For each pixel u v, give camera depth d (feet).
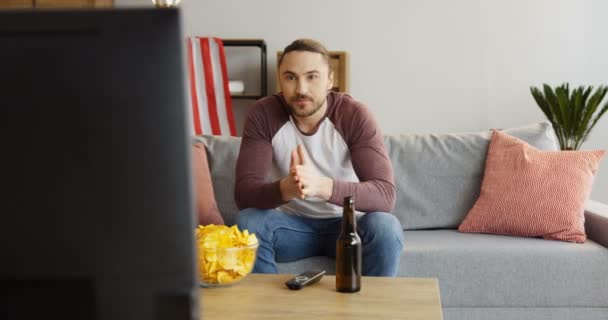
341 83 14.69
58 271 1.35
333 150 6.83
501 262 6.93
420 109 15.17
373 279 4.75
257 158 6.76
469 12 14.96
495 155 8.18
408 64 15.14
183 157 1.33
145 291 1.37
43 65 1.29
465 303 6.96
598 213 7.53
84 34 1.29
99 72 1.30
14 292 1.35
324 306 4.06
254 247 4.55
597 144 14.71
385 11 15.10
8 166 1.31
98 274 1.35
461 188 8.29
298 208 6.84
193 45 14.29
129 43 1.29
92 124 1.31
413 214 8.26
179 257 1.35
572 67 14.80
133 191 1.33
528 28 14.85
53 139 1.31
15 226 1.33
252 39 14.76
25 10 1.28
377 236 6.02
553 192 7.59
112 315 1.37
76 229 1.34
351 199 4.43
